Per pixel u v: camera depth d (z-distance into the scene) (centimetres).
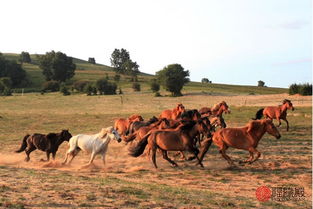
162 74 8750
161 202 975
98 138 1608
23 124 3447
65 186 1100
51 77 14775
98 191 1054
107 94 9412
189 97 7831
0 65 14050
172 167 1631
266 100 6488
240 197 1136
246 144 1589
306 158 1841
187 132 1572
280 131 2831
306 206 1082
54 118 3897
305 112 4138
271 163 1694
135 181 1324
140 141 1628
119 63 18938
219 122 2278
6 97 8081
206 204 994
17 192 1002
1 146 2259
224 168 1612
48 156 1728
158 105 6059
